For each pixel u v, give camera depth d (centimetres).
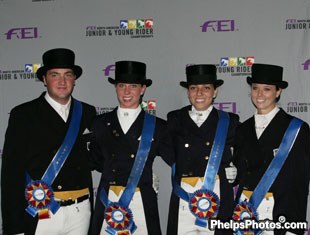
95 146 213
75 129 207
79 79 267
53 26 267
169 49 261
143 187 202
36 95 271
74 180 202
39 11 268
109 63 264
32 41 269
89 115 220
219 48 259
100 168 218
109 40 264
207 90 207
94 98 266
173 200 206
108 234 198
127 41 263
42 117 202
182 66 261
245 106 260
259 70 202
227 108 261
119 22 263
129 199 198
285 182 195
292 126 197
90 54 265
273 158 196
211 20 258
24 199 198
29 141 200
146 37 262
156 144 208
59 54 200
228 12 257
